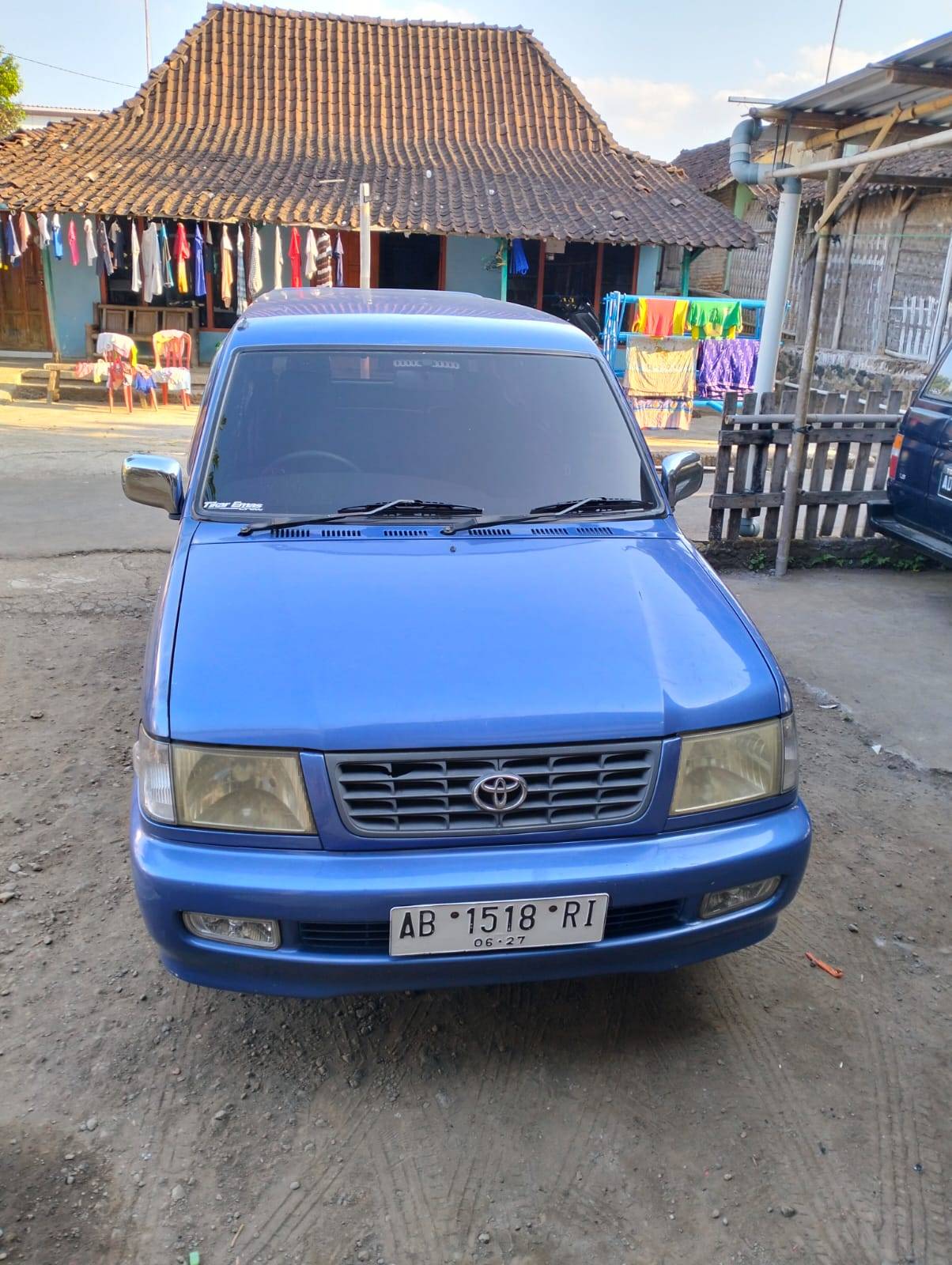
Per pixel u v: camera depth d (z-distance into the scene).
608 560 2.88
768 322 7.41
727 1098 2.46
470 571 2.74
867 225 15.28
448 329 3.64
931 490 6.15
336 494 3.10
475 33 18.62
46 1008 2.66
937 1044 2.67
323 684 2.26
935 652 5.47
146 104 16.45
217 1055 2.54
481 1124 2.36
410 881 2.13
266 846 2.17
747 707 2.39
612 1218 2.13
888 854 3.55
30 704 4.47
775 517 7.06
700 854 2.27
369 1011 2.72
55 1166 2.20
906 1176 2.26
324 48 17.89
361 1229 2.09
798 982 2.89
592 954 2.27
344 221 13.55
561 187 15.78
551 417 3.41
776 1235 2.11
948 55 4.78
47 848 3.38
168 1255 2.01
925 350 13.95
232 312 15.49
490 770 2.19
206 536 2.91
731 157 6.84
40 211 13.18
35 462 9.76
